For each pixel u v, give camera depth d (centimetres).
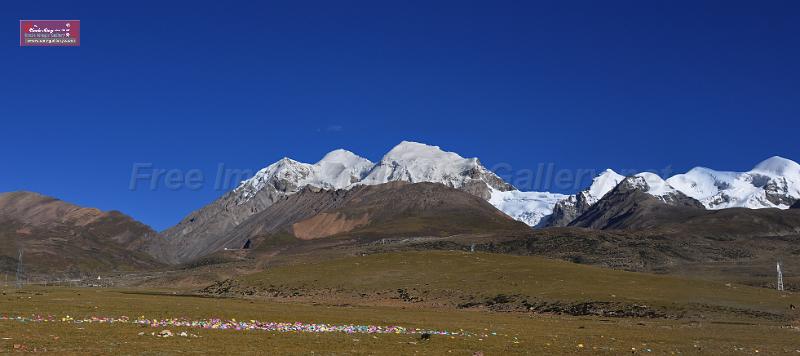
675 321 10962
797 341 7812
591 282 15350
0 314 7912
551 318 11550
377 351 5772
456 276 17288
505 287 15438
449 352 5853
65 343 5516
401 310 12600
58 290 19888
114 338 5931
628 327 9475
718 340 7775
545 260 19450
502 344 6606
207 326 7406
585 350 6375
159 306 10800
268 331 7106
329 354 5491
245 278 19750
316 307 12719
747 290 14325
